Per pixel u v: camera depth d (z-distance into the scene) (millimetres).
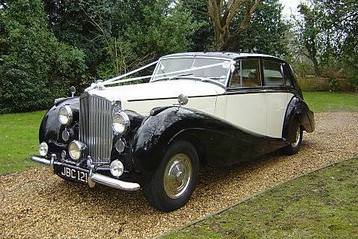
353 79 19406
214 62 5285
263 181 5051
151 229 3672
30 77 13172
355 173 5281
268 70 5859
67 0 15742
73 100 4711
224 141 4512
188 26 16906
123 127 3766
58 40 15438
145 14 16938
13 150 6824
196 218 3912
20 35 13078
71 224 3750
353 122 10266
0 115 12125
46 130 4523
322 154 6465
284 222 3740
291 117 6168
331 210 4016
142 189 3906
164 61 5797
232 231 3566
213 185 4883
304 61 21484
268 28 21188
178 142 4004
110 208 4121
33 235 3523
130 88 4559
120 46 15359
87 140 4184
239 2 15875
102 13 16141
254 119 5484
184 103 4125
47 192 4555
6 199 4344
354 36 18953
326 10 19250
